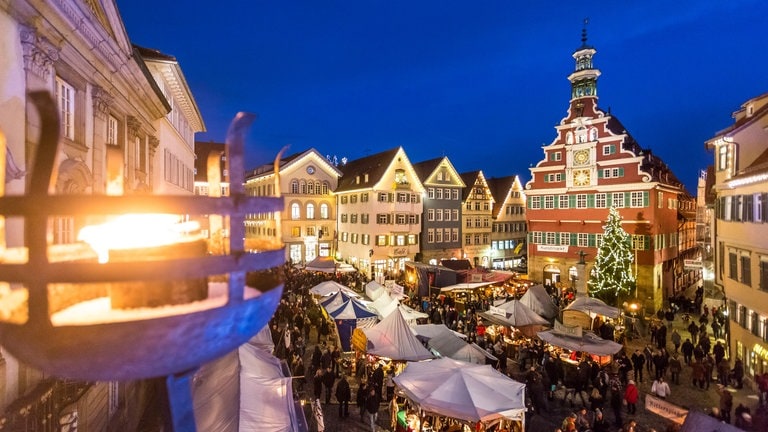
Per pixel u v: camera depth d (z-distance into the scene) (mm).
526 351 21047
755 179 18797
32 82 8469
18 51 8078
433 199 53062
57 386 8586
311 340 25531
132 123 16125
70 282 1421
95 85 12188
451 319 26719
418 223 51188
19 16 8023
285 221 55625
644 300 38344
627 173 39344
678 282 46094
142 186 17000
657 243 39125
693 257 53344
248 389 10797
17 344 1486
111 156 2090
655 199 38844
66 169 9789
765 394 16484
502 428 14125
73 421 9148
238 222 1722
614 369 20047
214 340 1640
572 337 19781
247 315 1755
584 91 42625
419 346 17734
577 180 42625
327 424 16109
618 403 16047
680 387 19656
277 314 27781
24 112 8188
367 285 31875
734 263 22062
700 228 40219
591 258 41719
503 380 13438
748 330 20281
